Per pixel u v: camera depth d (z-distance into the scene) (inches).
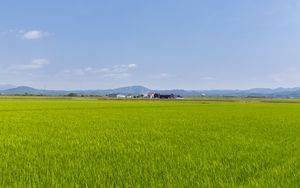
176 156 434.9
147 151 477.1
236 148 510.0
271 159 418.0
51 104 2650.1
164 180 310.2
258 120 1151.0
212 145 541.6
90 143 563.8
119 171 345.7
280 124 989.2
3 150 490.9
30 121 1070.4
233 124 980.6
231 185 292.7
